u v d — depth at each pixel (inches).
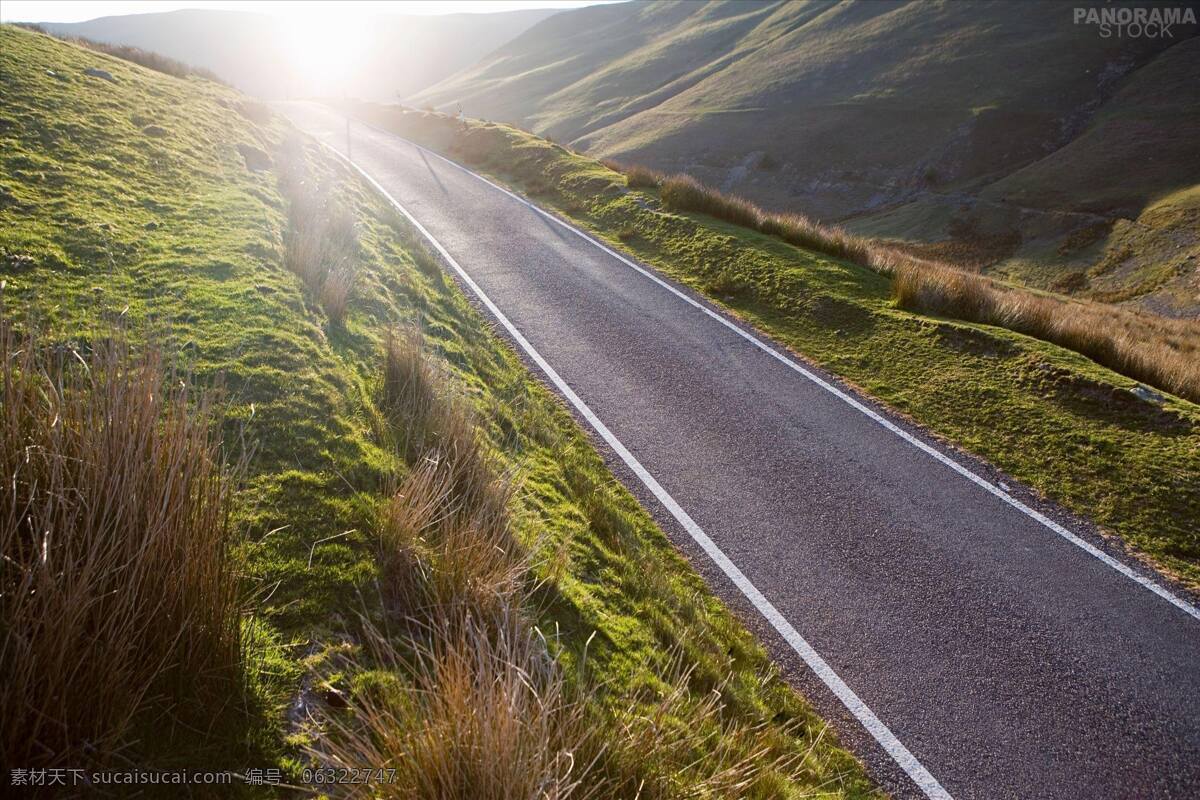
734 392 378.9
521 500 240.4
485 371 366.0
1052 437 329.4
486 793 103.9
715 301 519.2
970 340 420.5
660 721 140.4
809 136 2490.2
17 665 100.0
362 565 171.5
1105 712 191.9
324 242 421.4
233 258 355.3
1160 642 215.6
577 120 3412.9
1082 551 257.8
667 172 2479.1
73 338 231.5
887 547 258.4
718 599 232.4
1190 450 311.1
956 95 2508.6
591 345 431.5
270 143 737.6
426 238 636.1
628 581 222.4
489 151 1132.5
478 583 166.2
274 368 254.2
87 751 106.0
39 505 117.3
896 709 192.5
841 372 407.8
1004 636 217.6
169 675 120.5
